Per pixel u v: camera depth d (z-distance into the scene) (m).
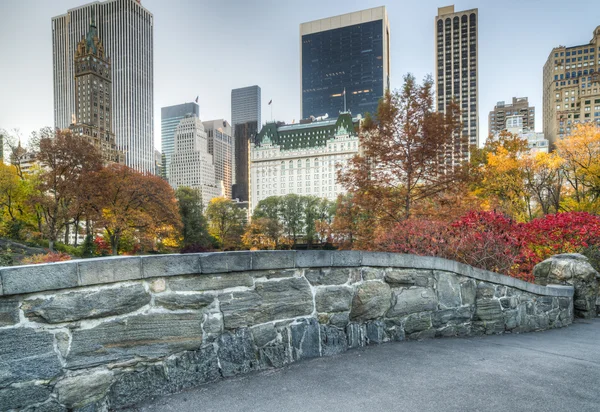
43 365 2.39
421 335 4.83
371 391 2.99
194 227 62.50
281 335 3.63
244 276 3.43
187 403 2.74
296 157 159.12
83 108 171.25
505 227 8.35
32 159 48.19
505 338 5.29
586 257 8.12
